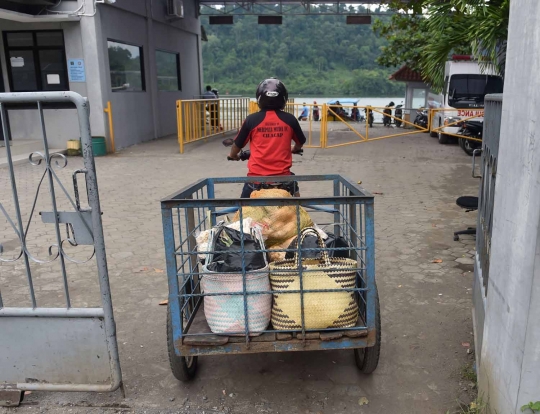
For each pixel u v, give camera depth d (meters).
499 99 2.88
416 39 18.05
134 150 14.06
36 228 6.44
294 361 3.38
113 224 6.63
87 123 2.57
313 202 2.52
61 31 12.86
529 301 2.09
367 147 14.78
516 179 2.26
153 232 6.26
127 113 14.75
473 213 6.95
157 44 16.84
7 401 2.92
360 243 3.07
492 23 7.04
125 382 3.17
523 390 2.18
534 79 2.07
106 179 9.84
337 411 2.87
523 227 2.15
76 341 2.85
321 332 2.71
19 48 13.06
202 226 4.02
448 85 14.62
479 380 2.80
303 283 2.68
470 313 3.98
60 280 4.74
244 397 3.02
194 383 3.15
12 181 2.69
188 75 20.22
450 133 12.48
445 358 3.36
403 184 9.15
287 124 3.98
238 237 2.87
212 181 3.84
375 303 2.76
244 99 20.47
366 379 3.16
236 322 2.67
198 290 3.24
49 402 2.98
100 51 13.00
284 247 3.21
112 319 2.82
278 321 2.70
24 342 2.86
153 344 3.62
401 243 5.68
